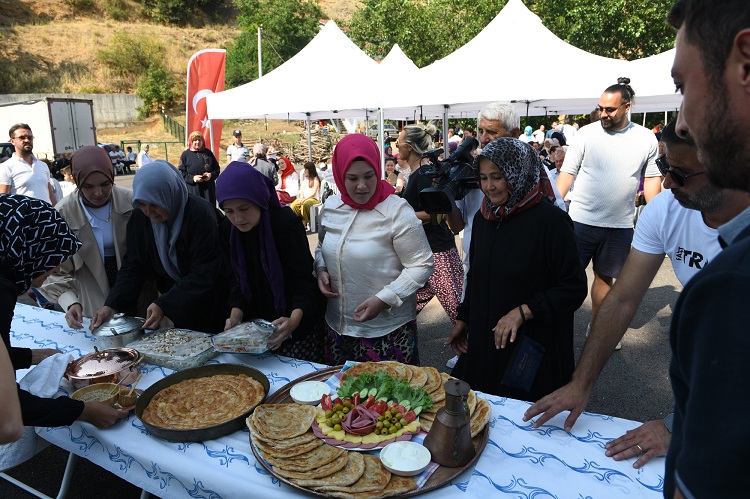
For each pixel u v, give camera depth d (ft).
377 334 6.83
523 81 14.85
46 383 5.50
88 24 156.15
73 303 7.66
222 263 7.28
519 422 4.66
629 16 54.90
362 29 71.36
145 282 8.45
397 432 4.37
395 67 20.98
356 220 6.70
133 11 171.83
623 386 10.37
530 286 5.84
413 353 7.21
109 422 4.81
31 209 4.42
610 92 10.36
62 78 130.31
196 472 4.15
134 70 140.97
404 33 65.92
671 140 3.45
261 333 5.92
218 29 182.50
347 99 17.80
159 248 7.23
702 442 1.61
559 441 4.35
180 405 5.05
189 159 24.85
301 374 5.84
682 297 1.83
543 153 32.48
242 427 4.73
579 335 13.03
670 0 54.08
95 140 59.11
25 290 4.67
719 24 1.68
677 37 1.93
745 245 1.64
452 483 3.85
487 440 4.29
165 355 6.09
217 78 27.12
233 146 35.22
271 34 137.18
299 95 18.53
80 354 6.64
